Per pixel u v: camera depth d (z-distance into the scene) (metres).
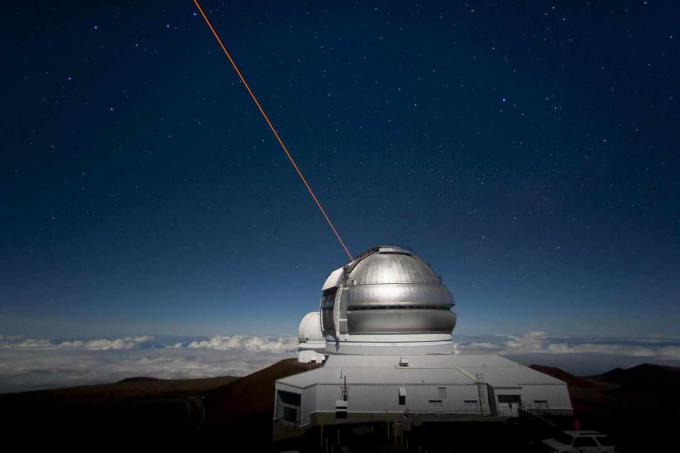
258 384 48.00
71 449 30.91
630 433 28.28
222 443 30.97
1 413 44.00
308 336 56.72
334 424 30.48
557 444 21.97
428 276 45.38
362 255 47.25
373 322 42.19
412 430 28.03
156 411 44.12
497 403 31.02
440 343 43.09
